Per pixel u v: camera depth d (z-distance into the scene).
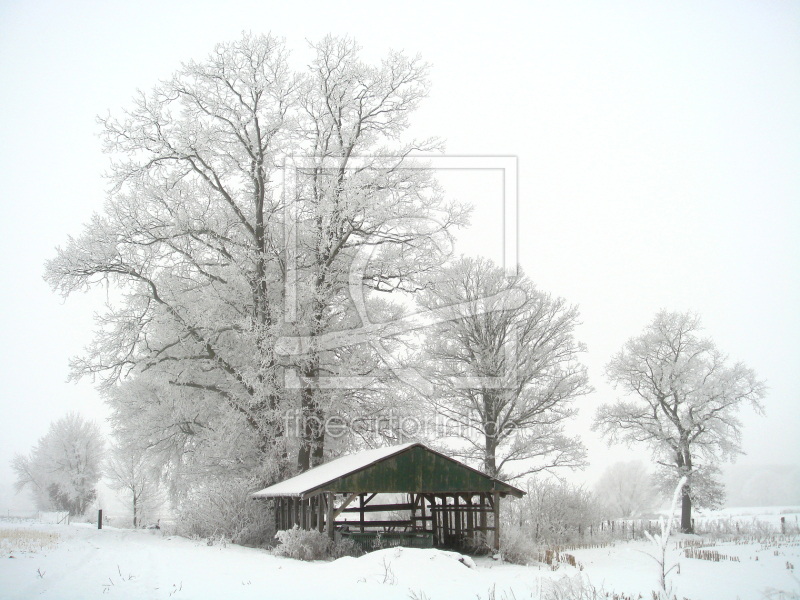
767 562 19.53
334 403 26.03
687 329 39.06
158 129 25.84
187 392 26.28
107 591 10.85
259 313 25.98
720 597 13.06
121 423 27.14
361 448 27.66
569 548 25.38
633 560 20.95
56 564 13.69
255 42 26.50
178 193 25.72
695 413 37.53
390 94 28.42
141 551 17.06
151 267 25.58
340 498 20.14
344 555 17.94
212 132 26.23
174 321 25.48
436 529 22.97
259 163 26.91
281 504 22.39
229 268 26.66
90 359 24.38
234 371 25.39
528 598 12.20
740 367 37.44
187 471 26.19
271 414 24.52
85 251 24.42
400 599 11.52
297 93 27.34
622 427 38.81
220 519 21.78
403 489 18.69
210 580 12.68
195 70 26.30
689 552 22.45
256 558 16.77
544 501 28.19
